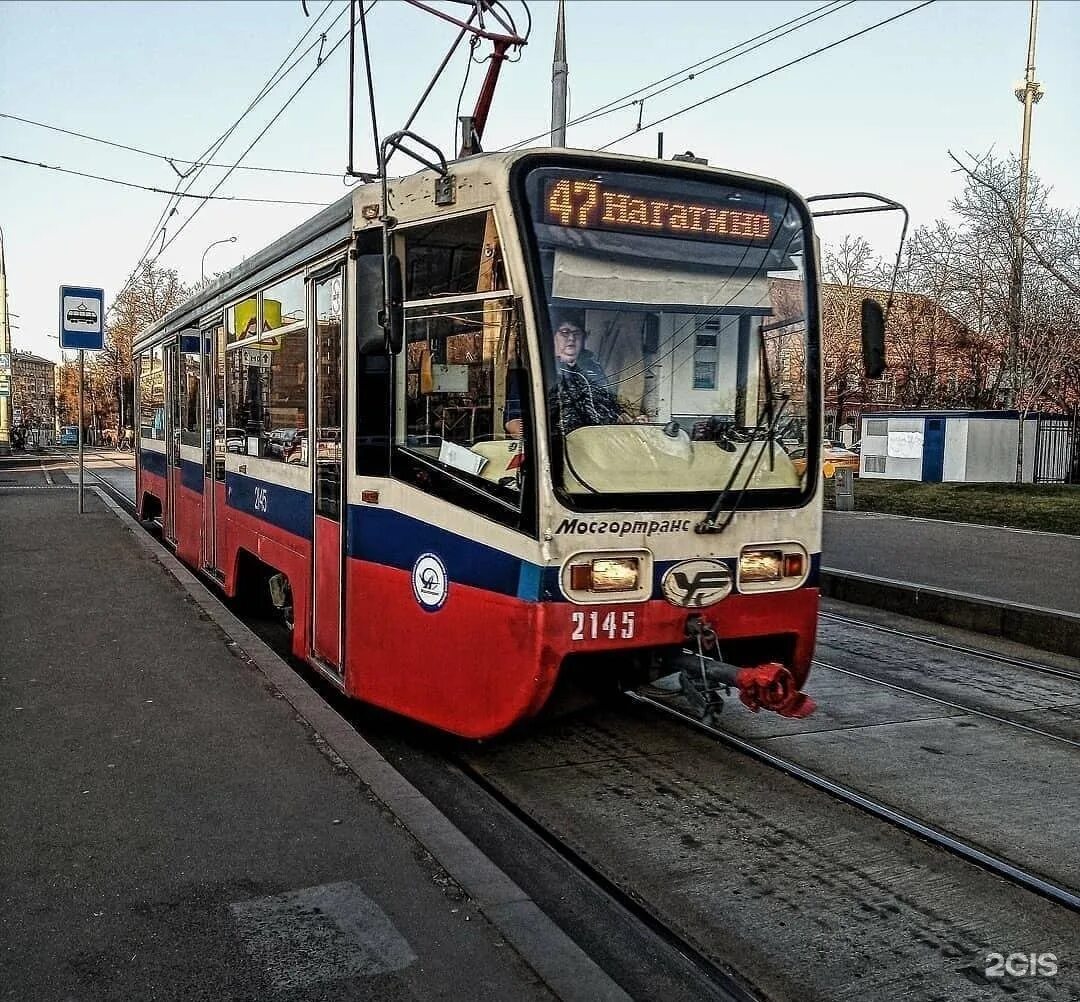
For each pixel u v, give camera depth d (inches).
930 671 324.8
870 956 151.6
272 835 171.8
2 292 2063.2
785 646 225.6
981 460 985.5
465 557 206.8
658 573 202.7
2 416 2082.9
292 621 306.3
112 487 1000.2
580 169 202.4
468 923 144.5
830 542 574.9
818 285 224.8
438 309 213.3
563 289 198.1
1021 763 234.4
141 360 609.6
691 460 207.9
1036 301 978.7
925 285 1204.5
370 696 234.2
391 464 226.7
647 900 168.2
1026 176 967.6
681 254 209.8
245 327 335.0
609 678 221.8
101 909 146.9
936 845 189.0
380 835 172.2
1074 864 181.5
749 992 142.5
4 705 240.4
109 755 208.4
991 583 437.4
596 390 199.9
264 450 311.7
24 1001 124.6
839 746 245.1
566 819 200.5
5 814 178.9
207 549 403.2
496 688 201.3
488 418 202.7
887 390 1401.3
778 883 174.2
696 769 228.1
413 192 218.7
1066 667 336.2
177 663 278.5
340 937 140.4
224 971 132.0
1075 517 676.7
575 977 131.9
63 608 346.0
